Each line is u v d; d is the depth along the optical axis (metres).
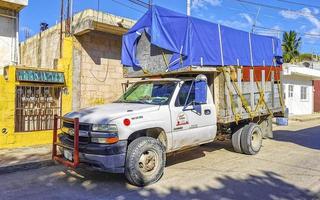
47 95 11.17
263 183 6.68
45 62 14.92
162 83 7.75
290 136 13.88
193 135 7.55
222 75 8.49
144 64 8.59
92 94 13.20
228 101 8.59
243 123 9.73
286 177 7.14
